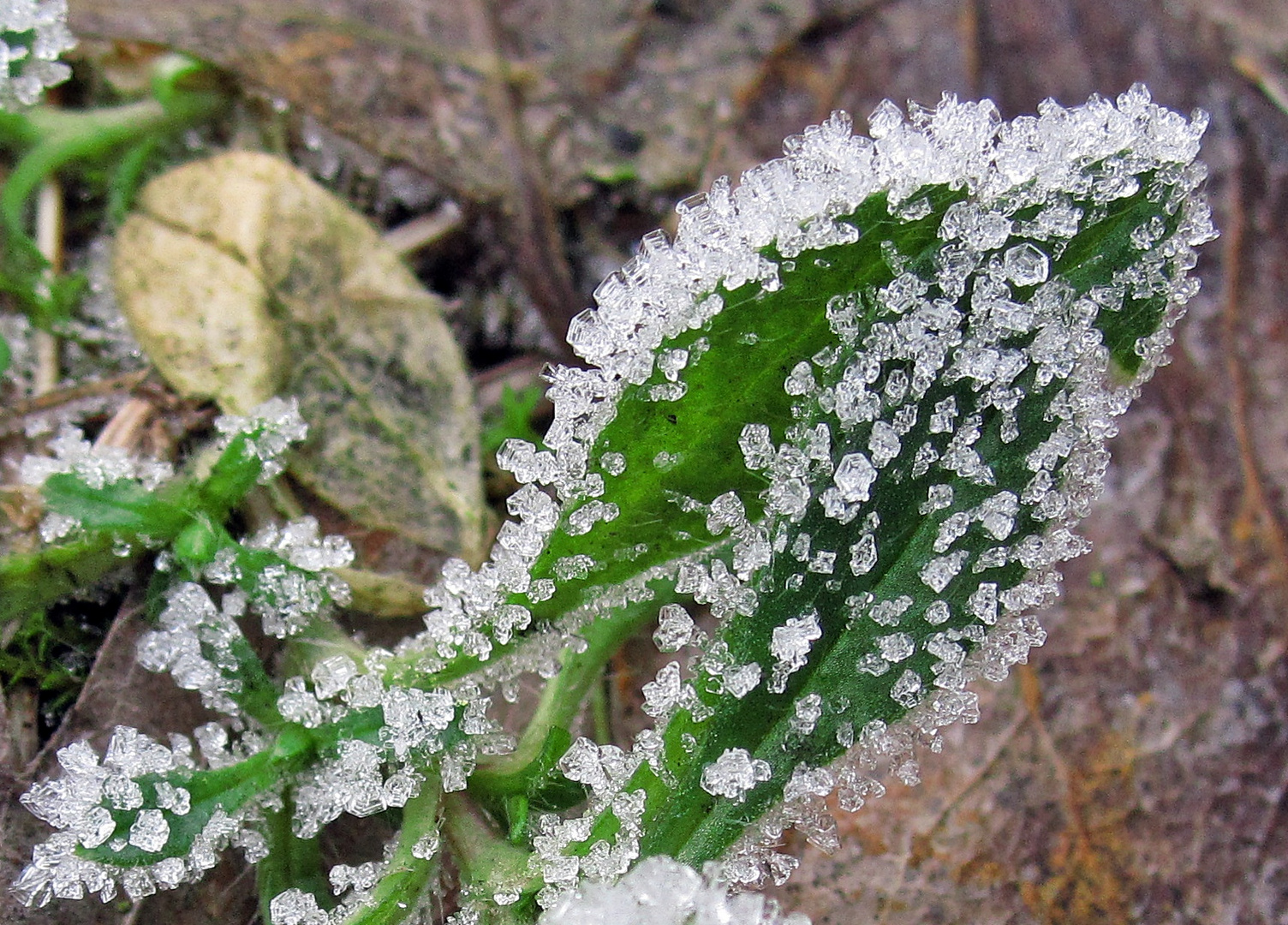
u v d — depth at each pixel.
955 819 0.09
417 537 0.09
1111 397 0.08
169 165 0.09
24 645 0.08
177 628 0.08
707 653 0.07
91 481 0.08
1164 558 0.09
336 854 0.08
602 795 0.07
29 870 0.07
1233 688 0.09
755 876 0.08
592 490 0.08
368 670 0.08
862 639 0.07
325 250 0.09
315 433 0.09
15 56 0.09
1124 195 0.07
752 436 0.07
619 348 0.07
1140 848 0.09
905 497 0.08
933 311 0.07
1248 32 0.11
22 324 0.09
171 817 0.07
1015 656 0.08
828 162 0.07
